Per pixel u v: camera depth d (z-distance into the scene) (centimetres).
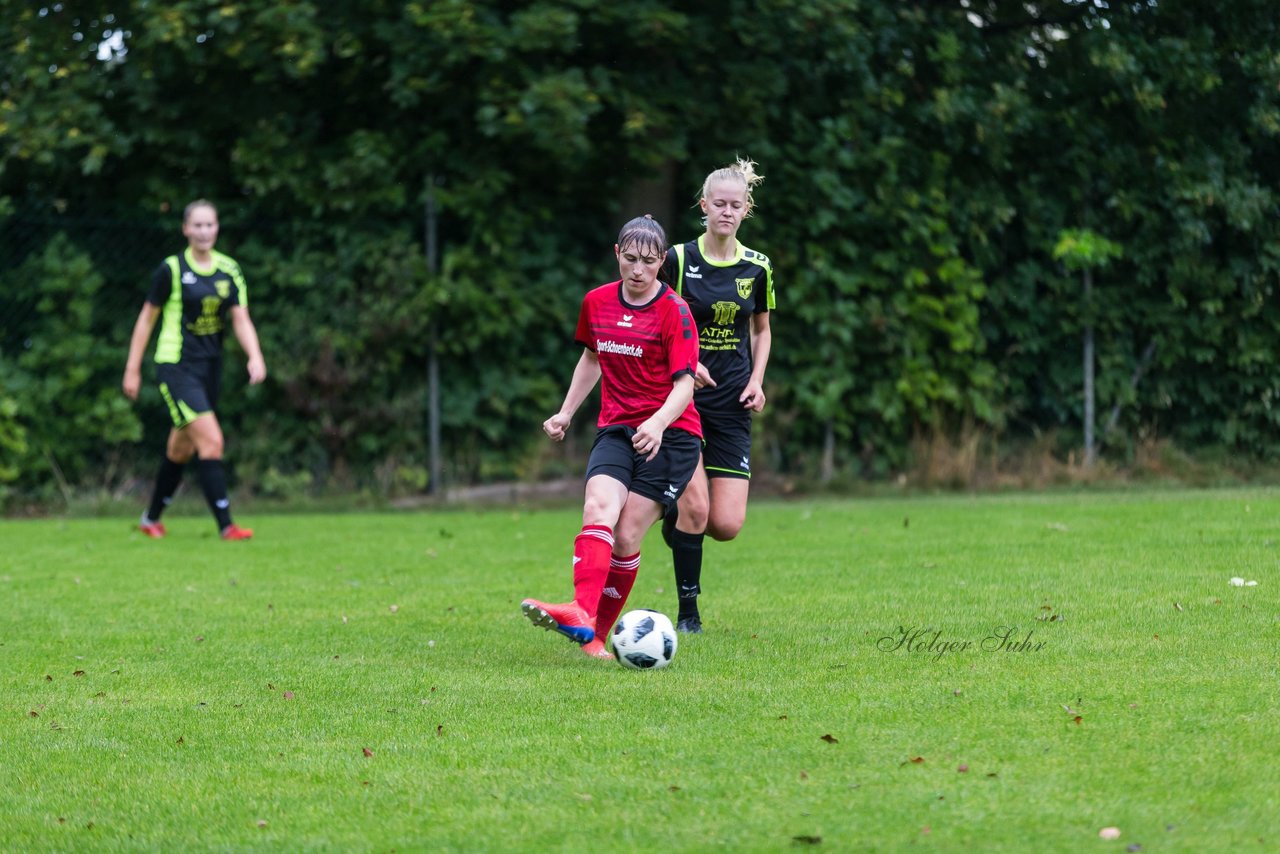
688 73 4709
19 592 2756
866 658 1952
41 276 4569
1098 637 2045
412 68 4394
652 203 4841
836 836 1199
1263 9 4784
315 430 4650
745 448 2312
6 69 4541
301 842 1226
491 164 4669
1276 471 4881
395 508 4541
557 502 4578
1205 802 1259
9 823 1301
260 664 2023
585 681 1856
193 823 1288
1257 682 1714
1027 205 4897
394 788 1378
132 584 2853
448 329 4709
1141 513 3647
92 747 1570
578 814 1282
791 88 4822
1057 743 1462
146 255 4691
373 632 2272
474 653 2088
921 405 4816
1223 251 4909
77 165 4575
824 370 4762
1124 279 4962
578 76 4319
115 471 4672
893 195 4747
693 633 2197
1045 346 4962
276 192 4675
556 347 4853
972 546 3108
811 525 3681
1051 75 4881
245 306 3716
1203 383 4972
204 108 4653
